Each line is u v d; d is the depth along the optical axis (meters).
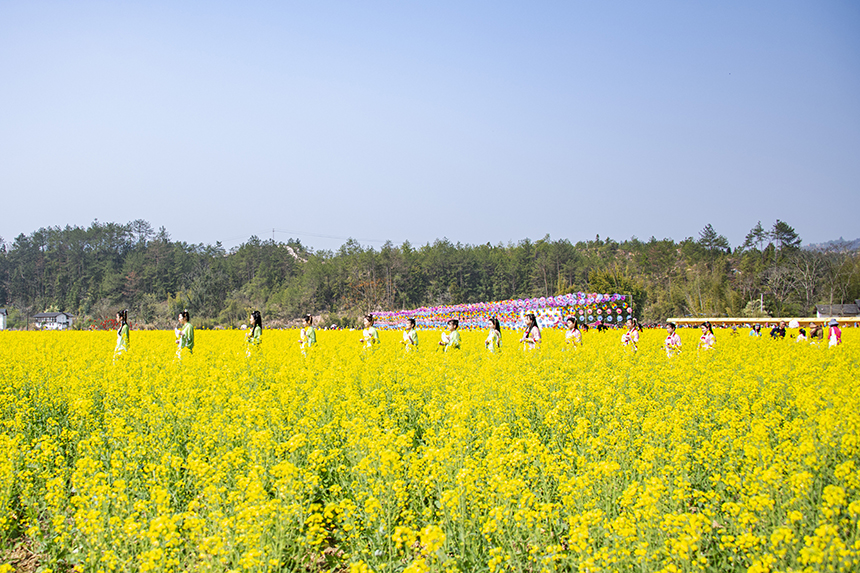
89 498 5.64
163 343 23.86
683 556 4.34
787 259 95.75
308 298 99.25
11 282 129.25
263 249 132.25
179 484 6.42
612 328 40.59
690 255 116.81
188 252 138.62
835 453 6.13
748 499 5.27
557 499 6.10
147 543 4.91
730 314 72.75
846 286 87.19
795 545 4.50
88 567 4.91
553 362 14.18
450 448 6.52
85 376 12.45
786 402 9.48
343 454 7.41
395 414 9.32
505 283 111.75
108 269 120.69
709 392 10.04
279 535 4.96
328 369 13.02
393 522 5.52
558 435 7.97
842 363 13.47
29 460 7.12
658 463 6.38
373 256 105.50
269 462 6.78
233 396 10.12
